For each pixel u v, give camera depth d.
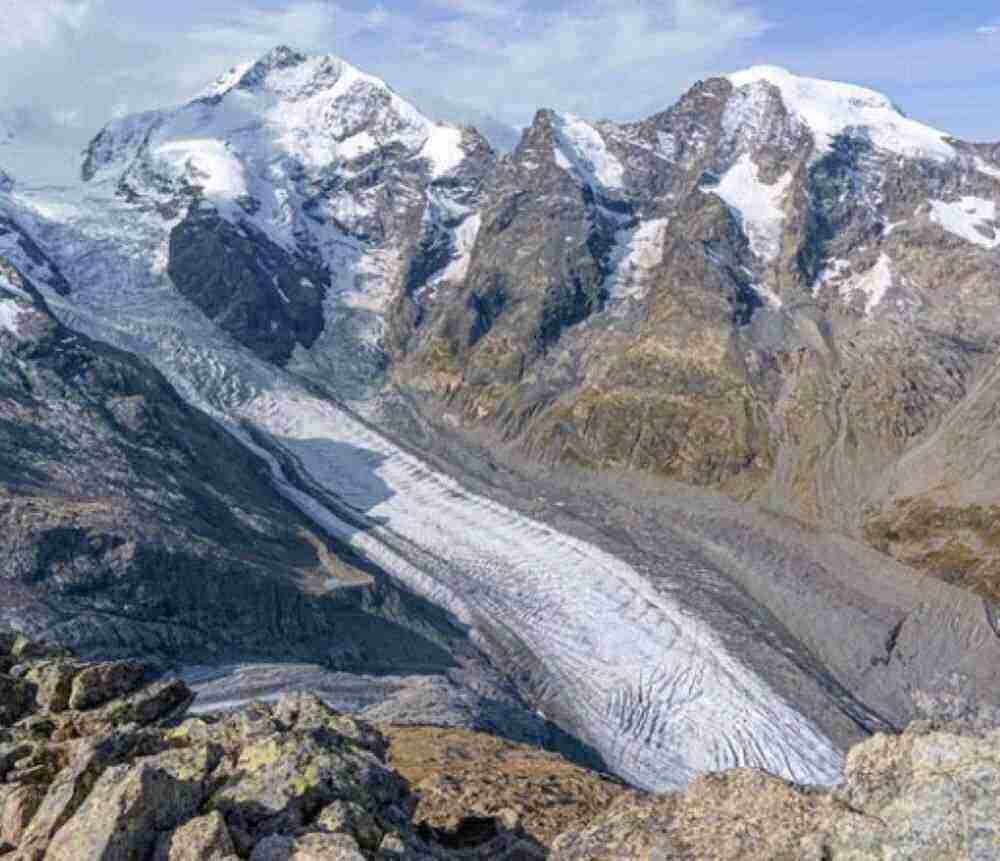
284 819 17.55
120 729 20.42
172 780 17.28
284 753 19.12
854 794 17.30
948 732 16.80
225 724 21.62
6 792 18.66
